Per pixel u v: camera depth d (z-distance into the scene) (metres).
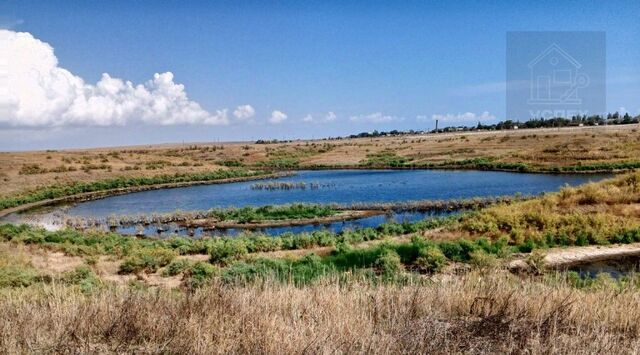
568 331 4.79
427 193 49.97
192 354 4.26
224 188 69.38
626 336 4.78
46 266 20.05
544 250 20.38
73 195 66.50
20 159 91.19
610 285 9.05
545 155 75.94
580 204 27.03
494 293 5.75
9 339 4.56
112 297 6.08
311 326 4.75
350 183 64.75
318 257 19.03
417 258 18.36
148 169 88.06
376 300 5.65
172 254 21.55
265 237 25.94
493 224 24.06
